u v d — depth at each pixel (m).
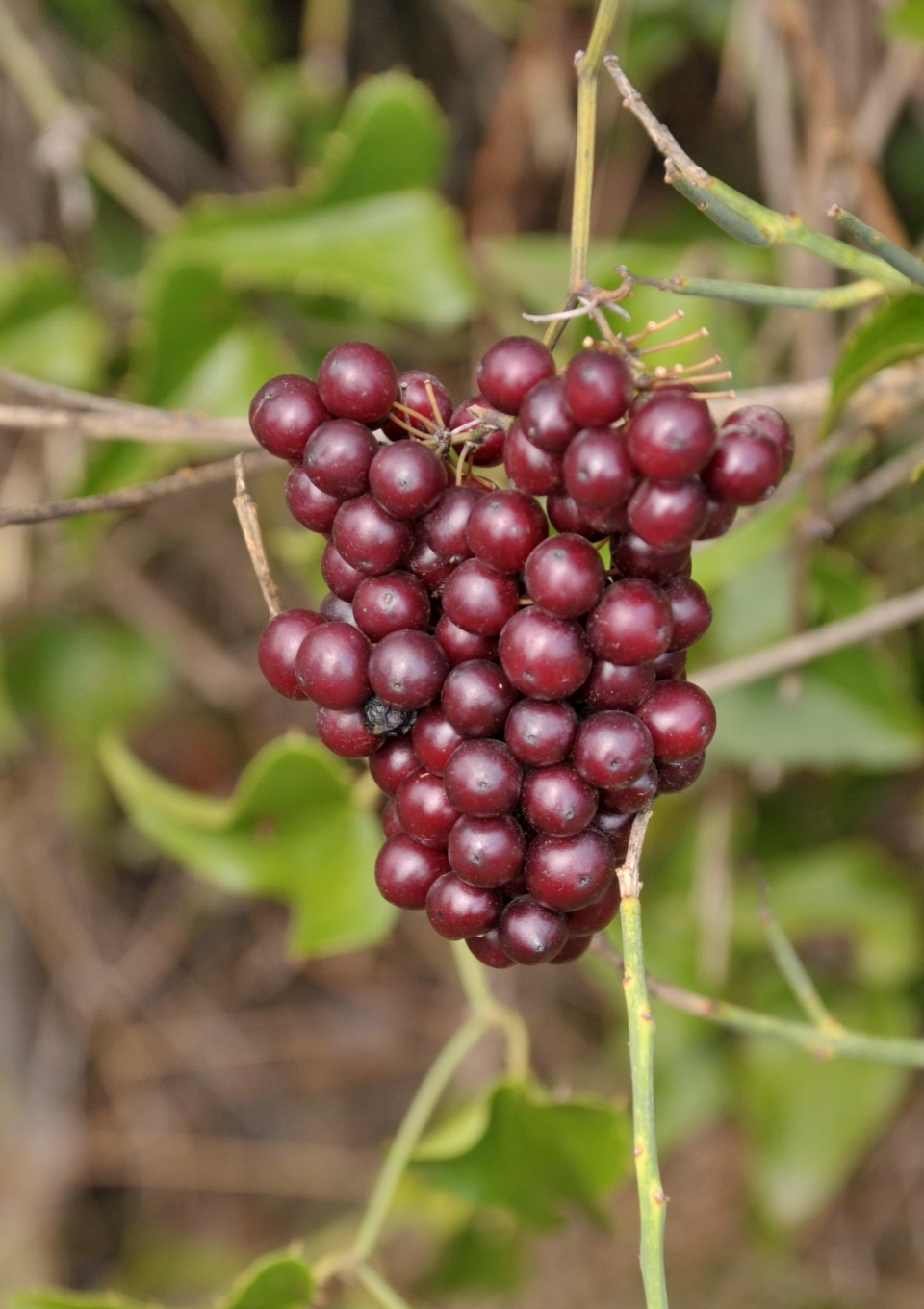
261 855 0.44
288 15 0.61
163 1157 0.72
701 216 0.56
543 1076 0.69
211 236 0.49
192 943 0.72
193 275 0.48
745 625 0.49
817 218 0.47
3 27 0.54
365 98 0.47
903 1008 0.55
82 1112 0.70
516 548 0.32
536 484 0.32
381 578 0.32
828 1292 0.66
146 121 0.60
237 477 0.34
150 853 0.69
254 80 0.59
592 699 0.32
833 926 0.54
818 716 0.48
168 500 0.63
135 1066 0.71
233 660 0.66
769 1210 0.55
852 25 0.50
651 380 0.31
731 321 0.52
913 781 0.56
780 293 0.35
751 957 0.55
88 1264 0.72
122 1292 0.71
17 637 0.62
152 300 0.48
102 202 0.57
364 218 0.50
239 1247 0.74
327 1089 0.74
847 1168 0.54
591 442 0.31
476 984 0.42
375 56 0.62
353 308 0.54
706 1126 0.69
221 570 0.65
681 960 0.54
